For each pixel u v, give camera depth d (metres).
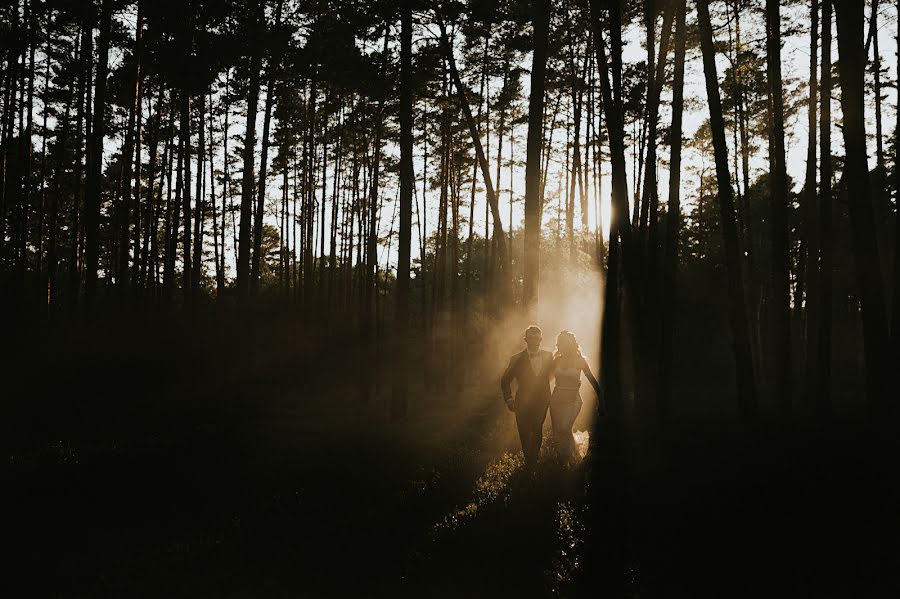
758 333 36.75
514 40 24.05
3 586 5.91
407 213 19.27
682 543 6.04
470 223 40.41
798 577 5.20
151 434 15.40
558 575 5.59
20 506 8.76
